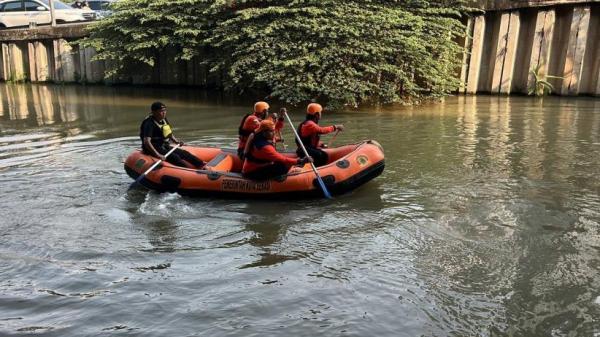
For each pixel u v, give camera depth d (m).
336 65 13.75
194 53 16.02
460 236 5.72
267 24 14.41
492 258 5.21
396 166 8.32
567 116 12.12
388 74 14.32
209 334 4.00
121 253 5.39
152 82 19.16
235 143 9.95
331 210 6.55
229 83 15.47
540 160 8.53
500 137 10.14
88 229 6.00
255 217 6.35
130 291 4.63
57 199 6.96
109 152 9.43
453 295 4.55
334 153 7.81
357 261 5.18
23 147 9.84
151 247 5.53
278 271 4.99
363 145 7.54
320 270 5.00
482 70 15.60
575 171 7.94
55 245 5.57
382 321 4.18
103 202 6.86
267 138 6.80
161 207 6.69
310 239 5.70
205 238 5.75
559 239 5.62
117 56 17.50
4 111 14.20
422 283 4.75
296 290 4.64
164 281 4.80
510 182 7.46
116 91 18.06
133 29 16.75
